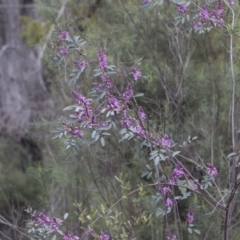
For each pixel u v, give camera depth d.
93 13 7.07
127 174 6.00
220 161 6.00
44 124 6.69
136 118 4.73
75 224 6.27
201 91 6.46
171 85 6.32
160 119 5.89
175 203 5.19
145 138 4.60
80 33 6.34
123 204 6.12
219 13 5.10
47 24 7.74
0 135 11.05
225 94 6.32
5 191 9.94
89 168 6.18
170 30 6.11
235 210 5.80
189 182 4.66
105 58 4.75
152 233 5.91
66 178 6.47
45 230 4.73
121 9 6.95
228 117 6.23
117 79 5.89
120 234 5.25
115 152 6.27
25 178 10.07
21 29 12.12
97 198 6.48
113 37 6.62
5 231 7.18
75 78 4.88
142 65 6.37
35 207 9.84
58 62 5.26
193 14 5.37
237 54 5.16
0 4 12.22
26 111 11.21
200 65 6.73
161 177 5.23
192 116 6.29
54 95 8.43
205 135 6.09
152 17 6.53
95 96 4.66
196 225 5.75
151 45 6.66
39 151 10.63
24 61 11.98
